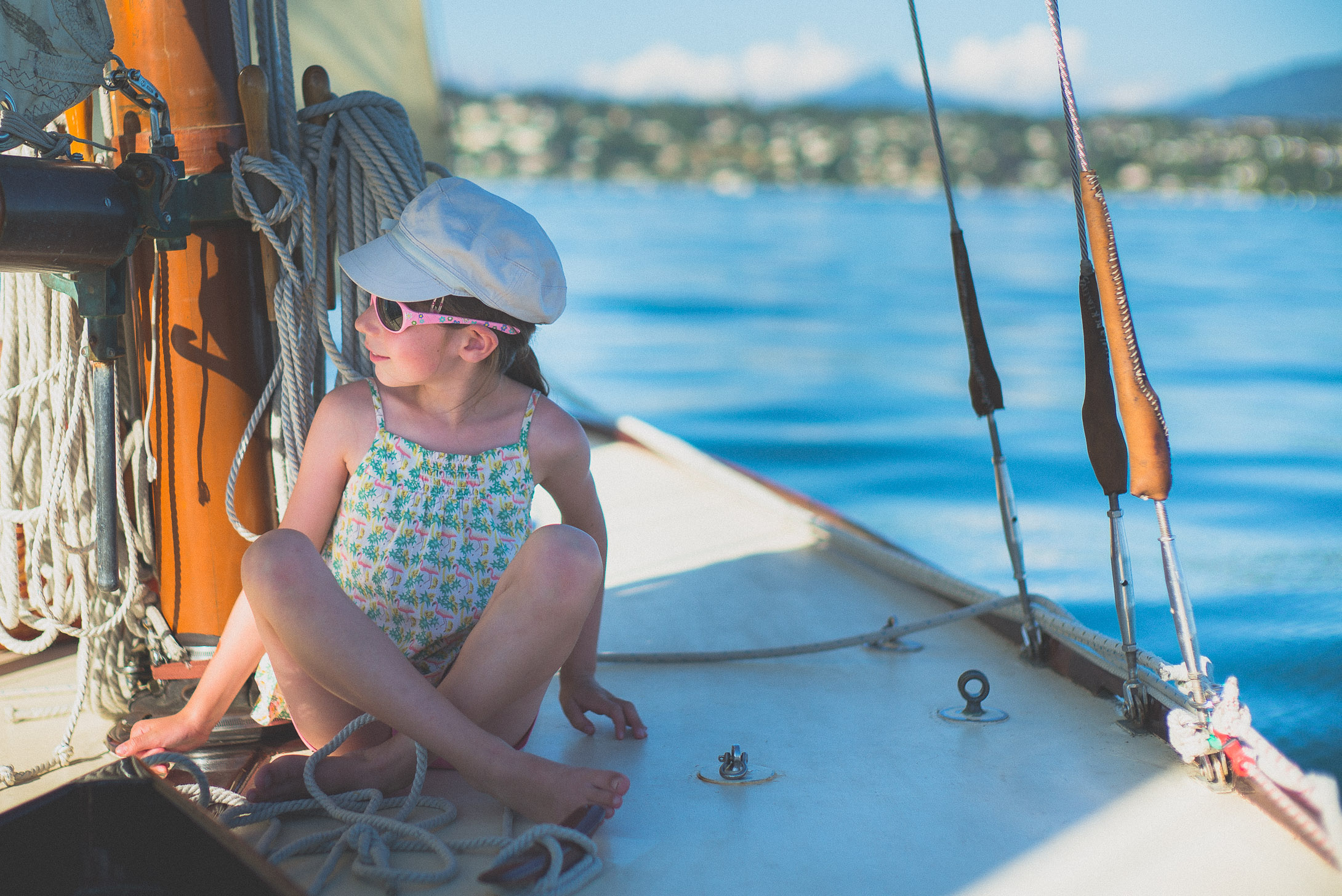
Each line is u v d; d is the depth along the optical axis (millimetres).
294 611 1481
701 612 2580
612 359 15375
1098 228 1658
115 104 1817
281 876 1070
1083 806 1589
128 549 1831
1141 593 4375
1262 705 2762
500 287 1624
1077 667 2098
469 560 1713
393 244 1650
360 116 1968
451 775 1704
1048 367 14180
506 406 1769
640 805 1602
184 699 1852
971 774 1697
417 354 1641
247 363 1857
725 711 1984
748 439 9898
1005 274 27984
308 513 1733
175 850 1232
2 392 1922
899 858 1442
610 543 3203
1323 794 1527
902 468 8359
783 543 3191
